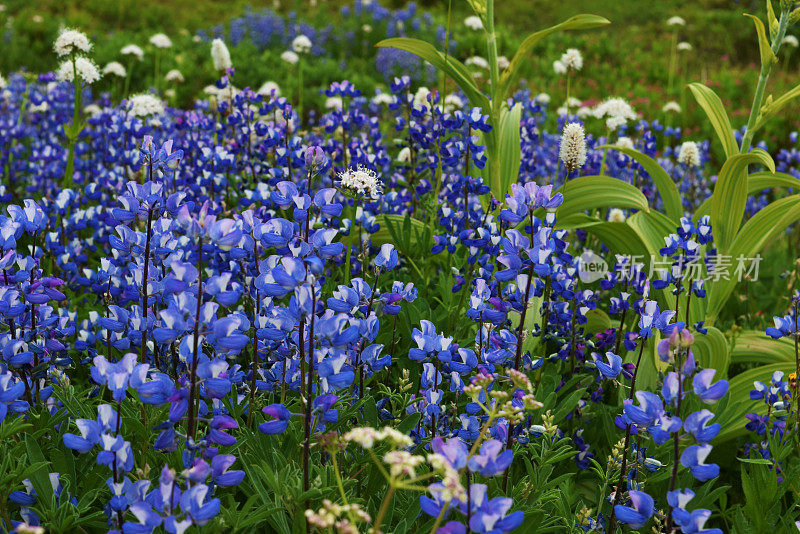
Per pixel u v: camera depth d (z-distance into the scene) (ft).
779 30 11.35
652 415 5.64
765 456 8.77
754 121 11.63
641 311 8.61
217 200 12.97
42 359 7.57
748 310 13.97
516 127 13.75
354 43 48.49
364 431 4.92
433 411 7.07
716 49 52.34
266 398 8.13
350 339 6.12
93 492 6.46
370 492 7.09
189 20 54.44
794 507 8.16
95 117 16.48
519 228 11.85
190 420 5.75
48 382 8.02
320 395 6.84
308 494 5.99
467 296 10.51
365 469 7.36
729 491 9.74
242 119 13.70
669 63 47.50
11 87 21.27
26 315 7.46
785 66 43.75
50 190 14.82
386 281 10.89
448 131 12.16
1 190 10.29
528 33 56.85
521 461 8.45
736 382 10.19
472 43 46.70
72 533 6.41
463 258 11.42
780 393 8.74
